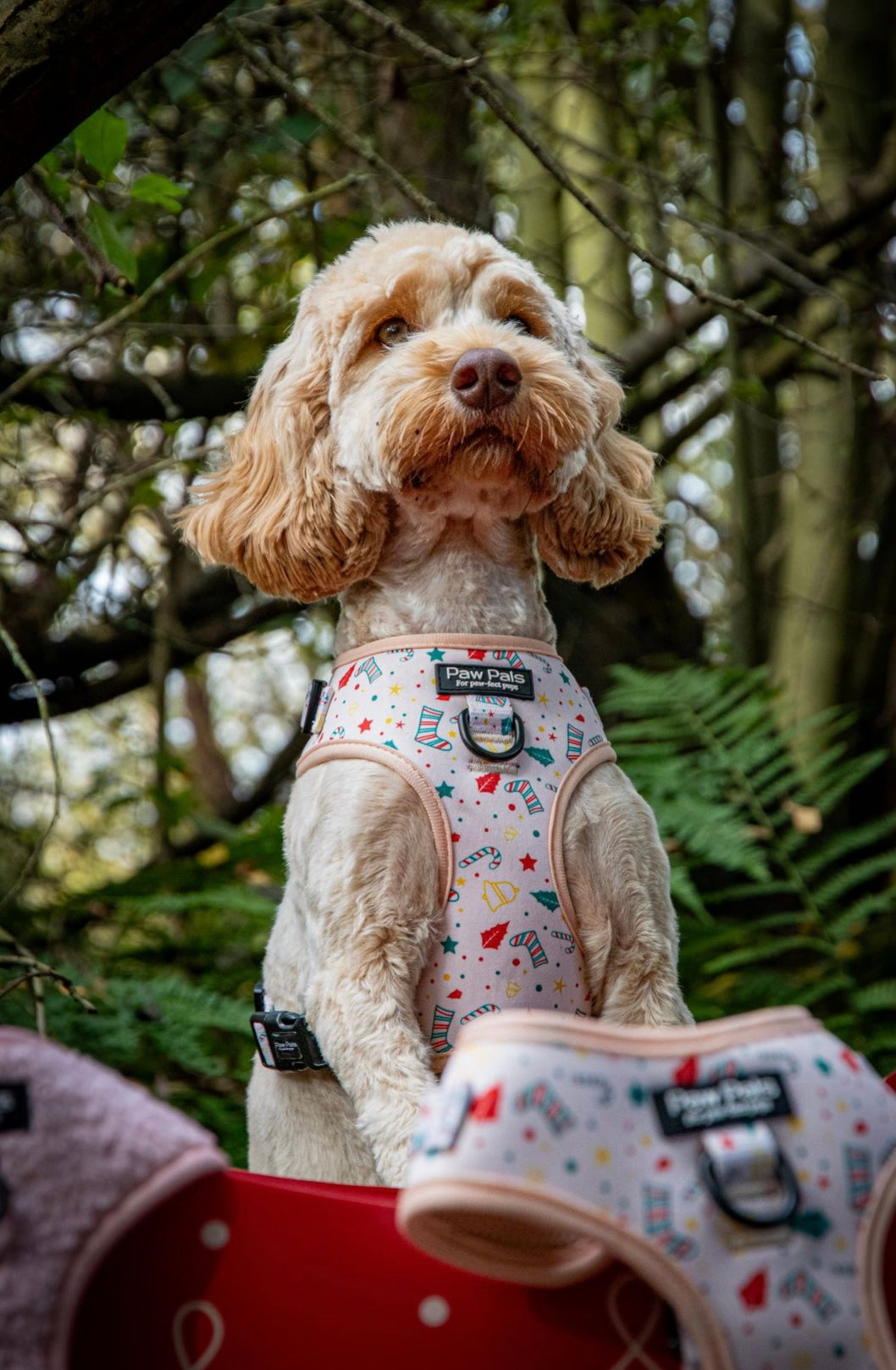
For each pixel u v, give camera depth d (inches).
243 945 209.3
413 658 97.0
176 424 209.9
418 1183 53.4
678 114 226.2
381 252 108.0
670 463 286.0
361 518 102.7
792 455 308.7
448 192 213.6
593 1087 54.2
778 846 186.1
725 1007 176.7
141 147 197.0
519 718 95.0
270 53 179.6
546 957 90.6
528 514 108.3
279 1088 101.3
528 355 99.7
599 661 238.4
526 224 241.4
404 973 88.8
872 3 255.1
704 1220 53.4
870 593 265.3
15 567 221.5
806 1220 54.3
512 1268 55.7
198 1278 55.7
